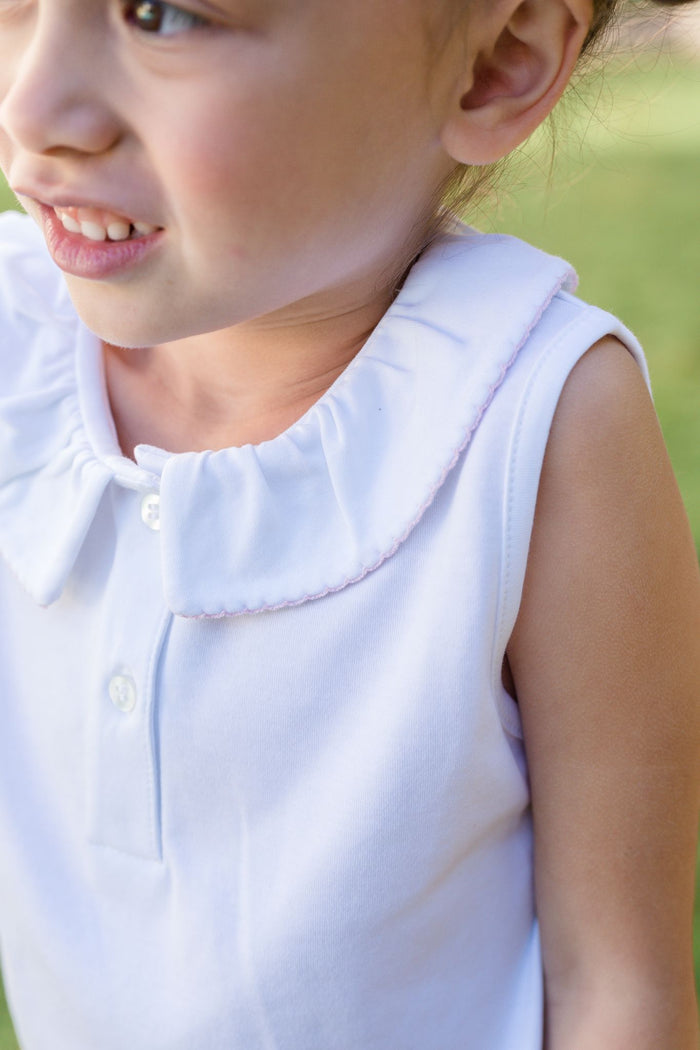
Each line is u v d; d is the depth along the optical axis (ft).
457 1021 2.20
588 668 2.12
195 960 2.19
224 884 2.18
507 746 2.16
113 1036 2.25
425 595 2.09
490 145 2.10
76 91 1.96
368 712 2.10
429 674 2.08
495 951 2.21
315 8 1.94
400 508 2.09
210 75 1.94
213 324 2.06
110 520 2.22
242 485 2.14
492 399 2.08
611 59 2.46
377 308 2.19
